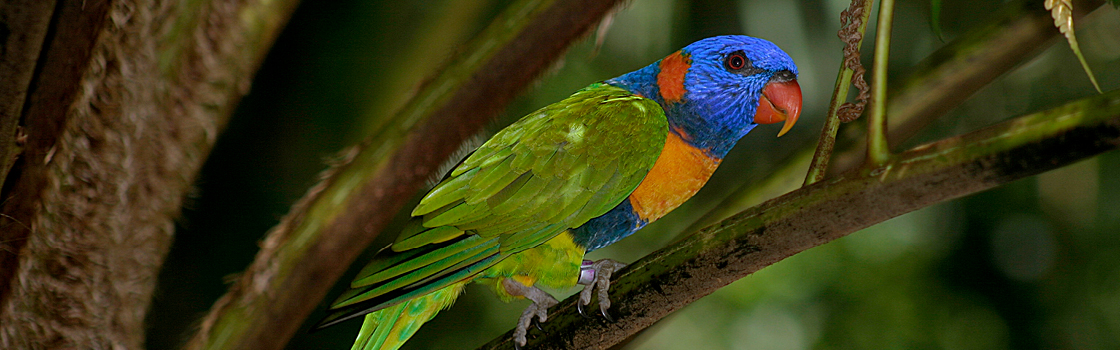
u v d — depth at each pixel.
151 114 2.53
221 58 2.54
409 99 2.58
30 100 2.51
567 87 2.81
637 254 2.89
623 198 2.59
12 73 2.48
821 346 3.18
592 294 2.52
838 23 2.80
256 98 2.73
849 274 3.30
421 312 2.61
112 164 2.52
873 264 3.34
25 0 2.47
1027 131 2.36
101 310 2.54
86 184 2.52
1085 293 3.32
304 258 2.55
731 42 2.63
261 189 2.78
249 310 2.55
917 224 3.42
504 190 2.58
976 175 2.43
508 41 2.56
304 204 2.57
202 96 2.54
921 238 3.41
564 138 2.59
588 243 2.60
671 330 3.06
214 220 2.80
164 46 2.53
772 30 2.80
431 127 2.56
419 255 2.57
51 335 2.53
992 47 2.52
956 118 2.96
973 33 2.53
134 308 2.54
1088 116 2.25
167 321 2.79
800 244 2.46
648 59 2.82
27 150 2.51
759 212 2.46
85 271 2.53
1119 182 3.23
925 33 2.85
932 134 2.97
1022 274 3.47
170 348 2.79
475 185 2.59
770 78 2.62
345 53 2.65
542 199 2.58
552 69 2.57
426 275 2.57
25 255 2.52
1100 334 3.28
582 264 2.61
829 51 2.80
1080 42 2.88
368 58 2.64
